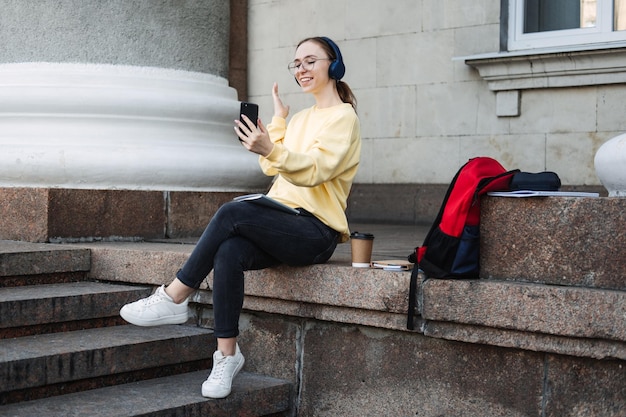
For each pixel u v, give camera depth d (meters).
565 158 7.56
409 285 3.95
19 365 3.92
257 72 9.76
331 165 4.04
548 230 3.70
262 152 3.86
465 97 8.14
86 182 5.93
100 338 4.46
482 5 8.02
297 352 4.52
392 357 4.17
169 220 6.14
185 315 4.16
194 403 4.04
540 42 7.73
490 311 3.73
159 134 6.25
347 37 8.95
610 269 3.56
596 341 3.54
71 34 6.18
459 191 3.82
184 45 6.52
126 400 4.05
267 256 4.15
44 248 5.14
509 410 3.83
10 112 6.13
